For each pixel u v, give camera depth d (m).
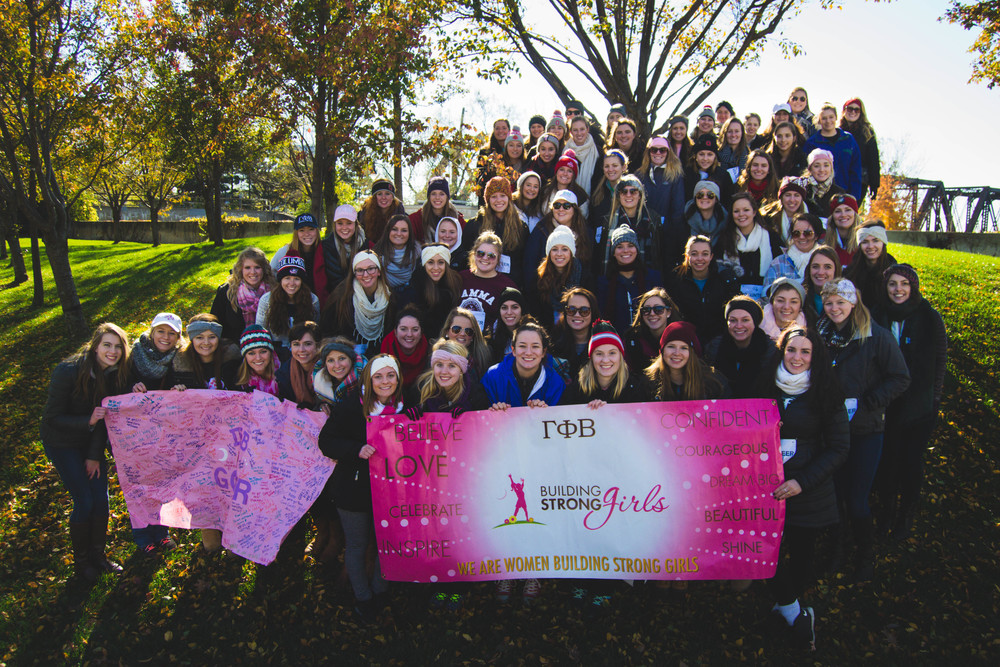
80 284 18.98
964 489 5.95
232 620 4.90
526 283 6.52
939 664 4.34
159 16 11.46
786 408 4.50
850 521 5.10
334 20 10.12
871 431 4.86
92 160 17.44
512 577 4.79
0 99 11.81
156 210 36.06
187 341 5.48
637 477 4.66
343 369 4.88
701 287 5.93
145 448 5.27
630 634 4.68
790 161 8.39
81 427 5.15
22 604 5.09
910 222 37.84
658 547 4.65
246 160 32.38
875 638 4.55
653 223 6.75
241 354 5.43
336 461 5.05
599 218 7.07
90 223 50.72
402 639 4.68
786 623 4.52
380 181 7.35
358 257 5.91
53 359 11.23
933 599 4.86
